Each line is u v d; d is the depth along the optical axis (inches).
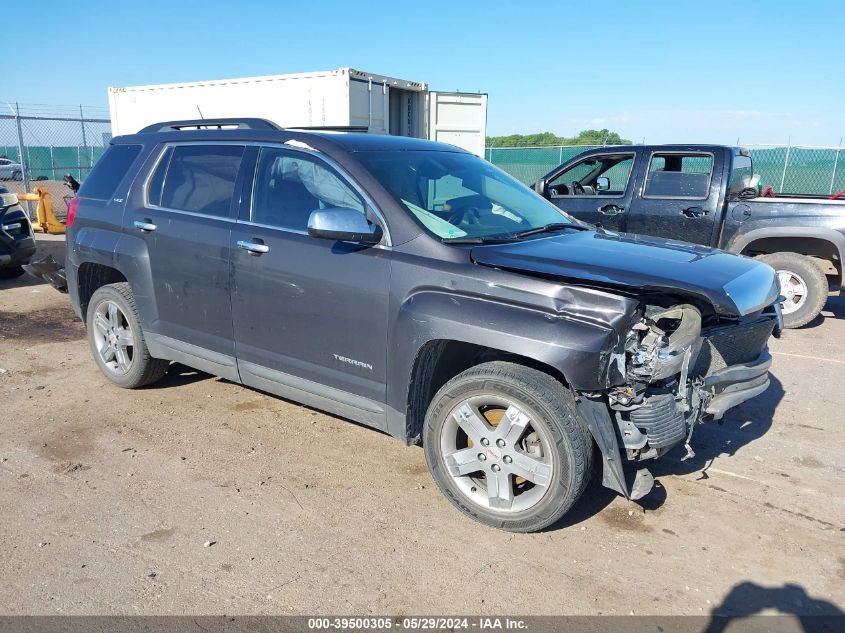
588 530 136.4
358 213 139.9
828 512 144.4
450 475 138.3
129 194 193.3
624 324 119.7
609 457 122.6
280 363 162.6
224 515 140.0
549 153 906.1
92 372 225.0
